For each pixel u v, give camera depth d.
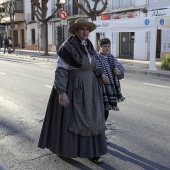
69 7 31.09
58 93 3.68
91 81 3.74
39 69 15.96
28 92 9.14
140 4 22.50
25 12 39.38
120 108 7.00
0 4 44.47
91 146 3.76
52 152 4.08
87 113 3.68
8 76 13.01
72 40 3.68
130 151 4.38
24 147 4.62
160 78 12.92
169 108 6.99
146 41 21.75
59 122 3.73
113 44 24.64
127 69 15.39
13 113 6.68
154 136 5.02
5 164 4.02
